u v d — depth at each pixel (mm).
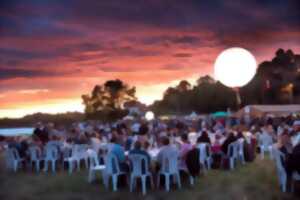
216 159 8031
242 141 8602
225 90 40812
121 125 12586
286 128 9477
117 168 6066
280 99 37375
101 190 6109
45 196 5773
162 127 12258
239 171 7520
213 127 13430
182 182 6520
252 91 37312
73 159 8125
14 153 8102
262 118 17422
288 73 37469
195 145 7125
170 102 48438
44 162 8438
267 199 5262
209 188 6023
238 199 5301
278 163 5820
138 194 5742
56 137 9000
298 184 5895
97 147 8406
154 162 6508
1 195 5781
